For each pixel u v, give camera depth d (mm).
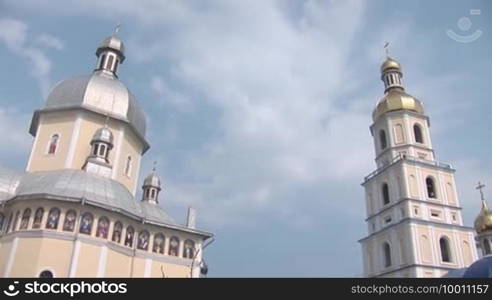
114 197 40094
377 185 54250
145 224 42875
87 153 44750
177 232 45156
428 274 44594
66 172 40688
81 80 48906
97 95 47656
